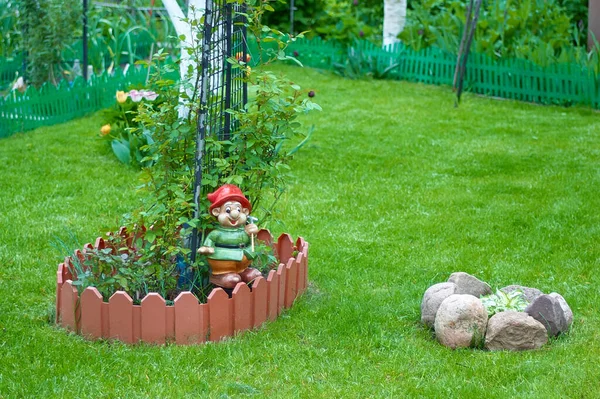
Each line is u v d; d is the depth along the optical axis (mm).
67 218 6766
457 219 6863
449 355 5184
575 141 8836
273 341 5270
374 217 6930
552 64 10906
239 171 5500
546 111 10492
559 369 5055
